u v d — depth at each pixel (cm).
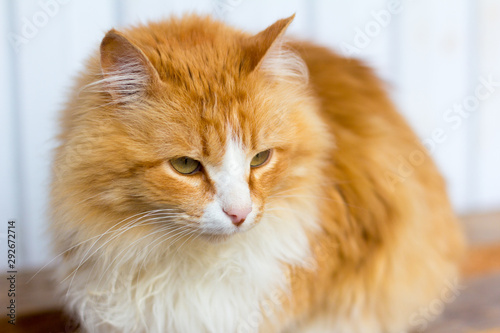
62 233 54
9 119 68
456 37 87
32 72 68
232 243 55
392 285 62
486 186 94
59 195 54
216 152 51
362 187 60
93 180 52
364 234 61
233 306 56
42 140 68
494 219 85
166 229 53
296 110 55
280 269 57
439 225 64
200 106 51
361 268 61
